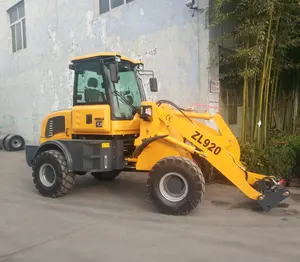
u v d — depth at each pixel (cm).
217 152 492
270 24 636
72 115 611
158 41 871
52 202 573
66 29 1187
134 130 604
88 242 397
